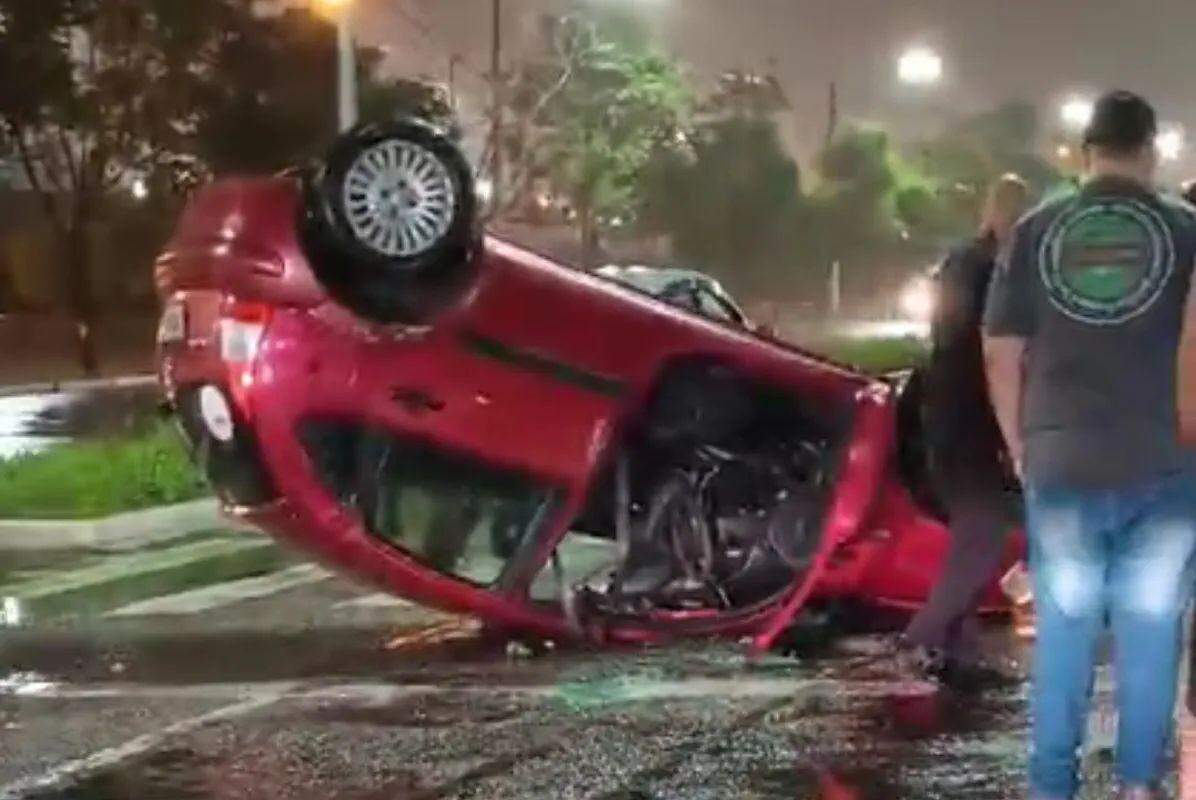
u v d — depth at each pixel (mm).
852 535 9102
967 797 6867
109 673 9289
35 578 12578
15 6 44875
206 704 8523
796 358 9453
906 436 9078
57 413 30797
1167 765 6469
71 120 46000
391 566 8969
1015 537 8969
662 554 9578
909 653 8898
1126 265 5734
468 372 8844
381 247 8430
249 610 11148
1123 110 5855
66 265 49094
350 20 22297
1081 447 5754
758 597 9617
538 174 49531
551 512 9141
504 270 8844
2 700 8664
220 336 8695
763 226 66938
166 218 50312
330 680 9008
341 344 8641
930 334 8734
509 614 9227
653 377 9164
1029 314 5887
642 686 8727
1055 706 5969
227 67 47406
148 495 15648
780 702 8375
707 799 6867
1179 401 5727
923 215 72812
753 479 9641
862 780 7105
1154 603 5844
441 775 7238
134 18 46250
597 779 7164
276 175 8969
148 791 7066
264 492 8898
